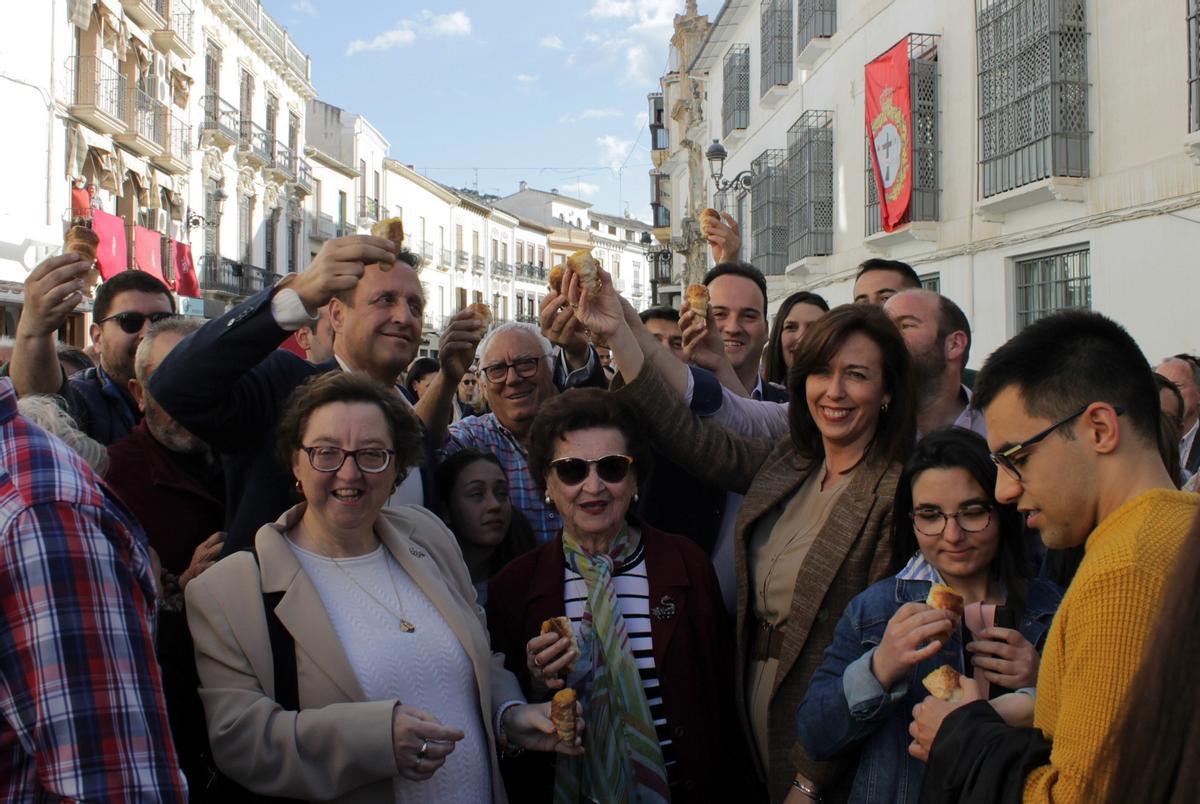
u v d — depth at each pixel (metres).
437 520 2.73
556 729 2.37
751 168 19.66
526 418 3.80
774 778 2.57
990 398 1.74
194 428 2.52
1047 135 9.26
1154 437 1.61
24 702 1.37
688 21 30.02
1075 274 9.54
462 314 3.64
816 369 2.71
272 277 29.81
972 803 1.61
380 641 2.28
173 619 2.51
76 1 17.62
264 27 28.95
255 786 2.11
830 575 2.56
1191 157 7.82
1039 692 1.63
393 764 2.08
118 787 1.37
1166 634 1.15
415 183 44.62
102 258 18.14
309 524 2.44
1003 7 10.09
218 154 25.67
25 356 3.02
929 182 11.84
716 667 2.75
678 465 3.24
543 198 65.75
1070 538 1.68
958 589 2.38
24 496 1.43
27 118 16.25
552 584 2.76
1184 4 7.89
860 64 14.11
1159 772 1.12
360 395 2.37
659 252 33.06
